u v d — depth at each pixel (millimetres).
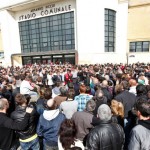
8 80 8094
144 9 30219
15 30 36344
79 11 26094
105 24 27781
